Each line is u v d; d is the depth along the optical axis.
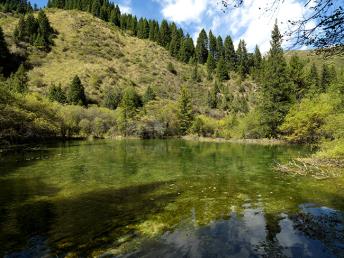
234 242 9.77
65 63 110.56
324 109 40.41
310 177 20.27
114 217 12.20
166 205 13.96
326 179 19.44
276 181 19.23
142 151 38.50
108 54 128.50
